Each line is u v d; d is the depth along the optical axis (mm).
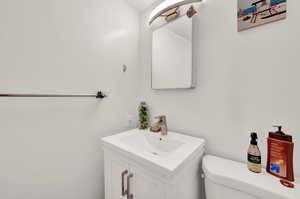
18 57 687
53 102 813
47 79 785
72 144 901
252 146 659
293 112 616
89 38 971
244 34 739
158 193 589
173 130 1079
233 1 774
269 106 675
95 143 1025
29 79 723
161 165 564
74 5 888
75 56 900
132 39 1287
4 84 652
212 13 852
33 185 748
